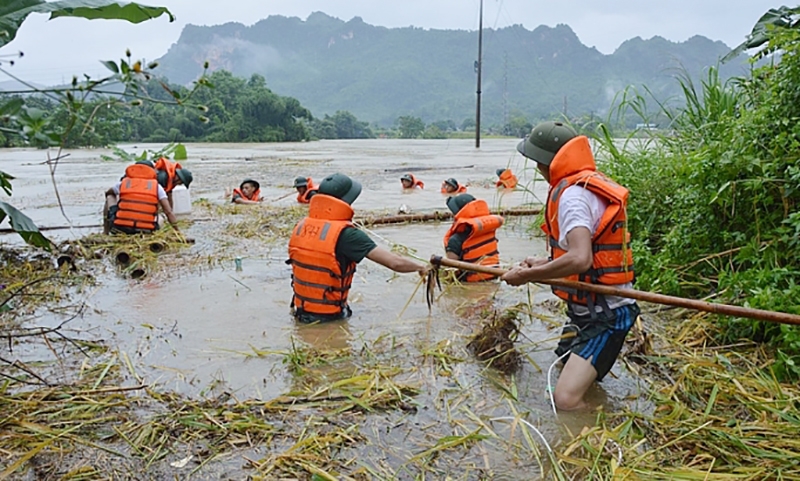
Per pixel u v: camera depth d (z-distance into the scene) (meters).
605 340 3.73
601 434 3.34
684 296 5.33
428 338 4.69
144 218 8.02
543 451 3.21
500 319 4.48
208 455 3.20
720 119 6.61
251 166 21.03
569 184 3.73
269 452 3.22
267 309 5.36
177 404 3.66
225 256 7.27
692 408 3.62
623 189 3.69
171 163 9.64
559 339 4.41
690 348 4.43
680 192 5.92
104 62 3.47
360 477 3.00
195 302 5.56
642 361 4.20
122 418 3.53
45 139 3.57
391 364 4.23
